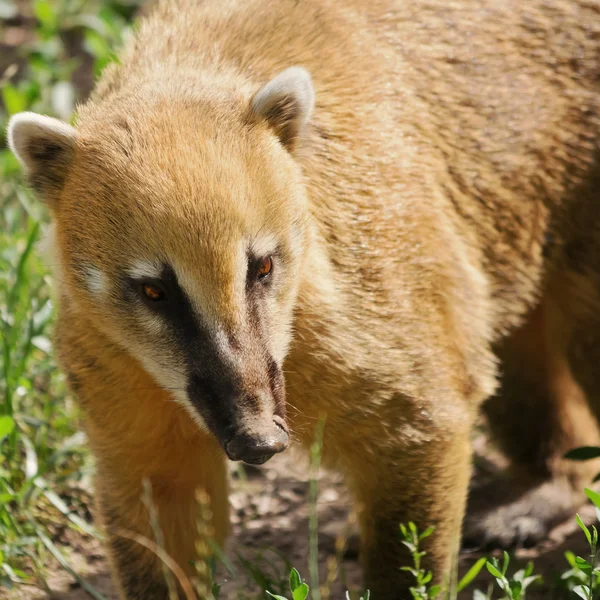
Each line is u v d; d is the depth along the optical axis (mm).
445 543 10453
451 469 10336
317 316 9492
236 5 10695
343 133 10211
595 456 11219
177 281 8828
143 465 10062
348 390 9742
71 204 9289
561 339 12445
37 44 18703
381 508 10320
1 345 12609
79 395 9938
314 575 9258
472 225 11289
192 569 10570
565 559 12070
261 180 9047
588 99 11781
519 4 11742
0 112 17906
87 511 12211
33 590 11234
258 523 12617
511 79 11500
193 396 8898
